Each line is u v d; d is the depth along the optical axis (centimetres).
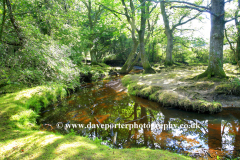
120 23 1552
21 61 399
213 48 747
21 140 271
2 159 210
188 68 1438
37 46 386
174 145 338
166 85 781
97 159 209
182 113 538
